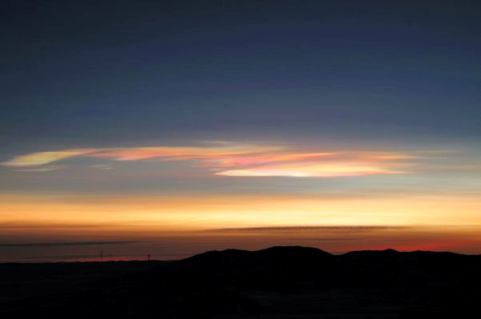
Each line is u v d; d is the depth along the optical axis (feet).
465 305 156.97
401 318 160.66
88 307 187.93
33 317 180.04
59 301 200.23
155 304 188.44
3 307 201.16
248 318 167.02
